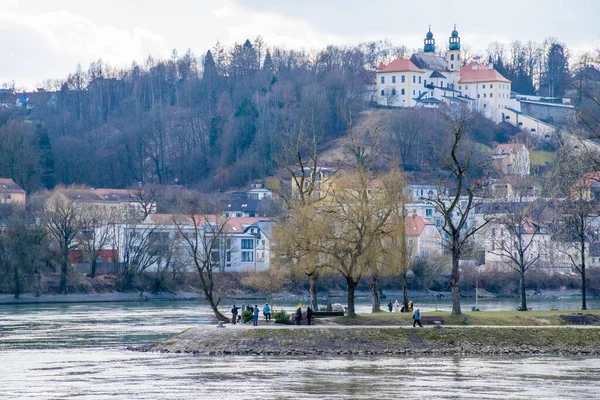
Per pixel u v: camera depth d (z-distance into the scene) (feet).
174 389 550.77
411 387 556.92
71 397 531.09
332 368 619.26
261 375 593.83
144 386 560.20
